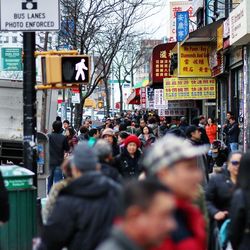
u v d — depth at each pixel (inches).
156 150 355.6
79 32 2309.3
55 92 1663.4
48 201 577.3
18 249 668.7
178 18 2925.7
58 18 856.9
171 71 3056.1
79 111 2511.1
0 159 1605.6
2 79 1583.4
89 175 484.4
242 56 2058.3
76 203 478.9
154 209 284.5
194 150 356.8
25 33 858.1
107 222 477.4
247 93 1987.0
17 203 669.9
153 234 284.5
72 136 1686.8
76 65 890.1
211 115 2945.4
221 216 665.0
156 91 3412.9
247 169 544.1
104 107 6437.0
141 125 1995.6
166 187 295.0
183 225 352.5
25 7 855.1
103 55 2837.1
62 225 478.6
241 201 538.9
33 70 857.5
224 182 683.4
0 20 852.6
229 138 1971.0
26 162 844.0
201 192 583.5
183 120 2060.8
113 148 1144.8
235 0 2326.5
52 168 1364.4
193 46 2655.0
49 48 2416.3
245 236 540.1
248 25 1723.7
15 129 1598.2
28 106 850.8
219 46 2235.5
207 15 2957.7
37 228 692.1
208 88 2672.2
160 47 3348.9
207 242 623.5
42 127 1581.0
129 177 951.6
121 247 282.0
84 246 477.1
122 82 6560.0
